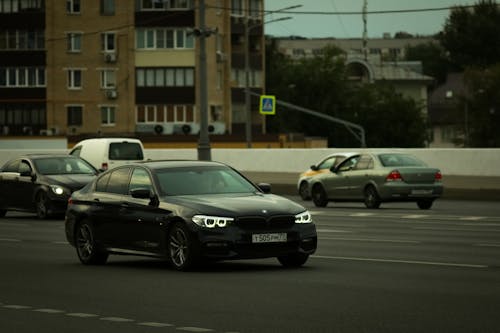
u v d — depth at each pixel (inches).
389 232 1190.9
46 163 1539.1
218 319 555.8
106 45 4722.0
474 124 5403.5
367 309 581.0
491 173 2186.3
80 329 536.7
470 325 522.9
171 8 4665.4
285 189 2245.3
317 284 698.8
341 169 1734.7
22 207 1529.3
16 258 944.9
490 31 7377.0
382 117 6205.7
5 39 4798.2
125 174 868.6
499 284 687.1
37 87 4768.7
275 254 767.7
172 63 4685.0
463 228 1246.3
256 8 5142.7
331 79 6225.4
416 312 567.8
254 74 5132.9
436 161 2247.8
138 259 928.3
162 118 4697.3
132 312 590.6
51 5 4741.6
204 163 856.3
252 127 5162.4
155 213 814.5
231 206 773.3
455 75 7490.2
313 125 6235.2
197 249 770.2
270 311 580.4
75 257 954.1
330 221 1392.7
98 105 4719.5
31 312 599.8
